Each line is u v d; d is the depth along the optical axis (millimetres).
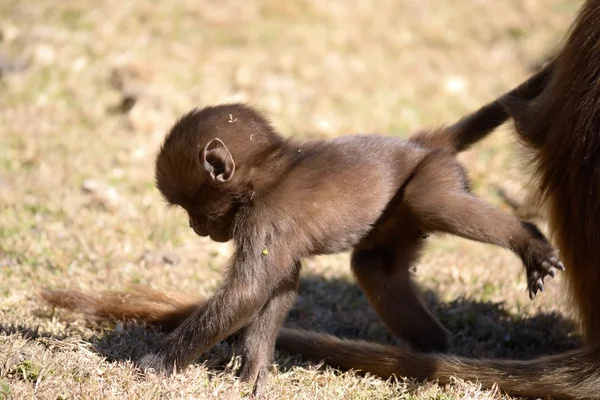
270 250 10766
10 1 27594
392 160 11641
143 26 27000
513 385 11594
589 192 11391
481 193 19578
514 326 14086
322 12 28859
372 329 13977
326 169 11164
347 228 11180
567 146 11664
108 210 17781
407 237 12070
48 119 21672
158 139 21094
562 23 28500
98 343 12102
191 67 24984
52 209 17500
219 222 11320
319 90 24406
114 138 21078
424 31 28219
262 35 27266
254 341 11297
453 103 24188
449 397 11328
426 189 11195
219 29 27516
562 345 13750
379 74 25641
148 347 12031
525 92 12844
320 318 14281
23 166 19484
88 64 24484
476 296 15164
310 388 11445
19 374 10820
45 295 13086
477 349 13422
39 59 24281
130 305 12992
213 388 10938
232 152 11062
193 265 15898
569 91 11641
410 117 23141
